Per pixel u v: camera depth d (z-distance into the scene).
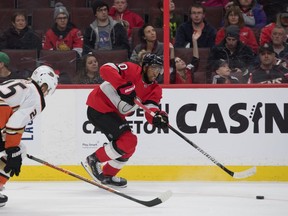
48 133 15.38
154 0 16.14
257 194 13.78
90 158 14.28
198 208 12.35
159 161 15.36
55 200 13.12
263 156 15.30
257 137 15.30
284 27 15.54
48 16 15.89
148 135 15.33
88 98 14.13
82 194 13.77
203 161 15.35
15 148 11.09
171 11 15.79
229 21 15.66
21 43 15.76
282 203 12.85
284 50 15.47
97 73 15.67
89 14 15.88
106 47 15.79
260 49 15.47
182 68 15.52
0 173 11.92
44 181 15.38
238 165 15.34
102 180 14.34
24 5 16.06
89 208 12.35
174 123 15.37
